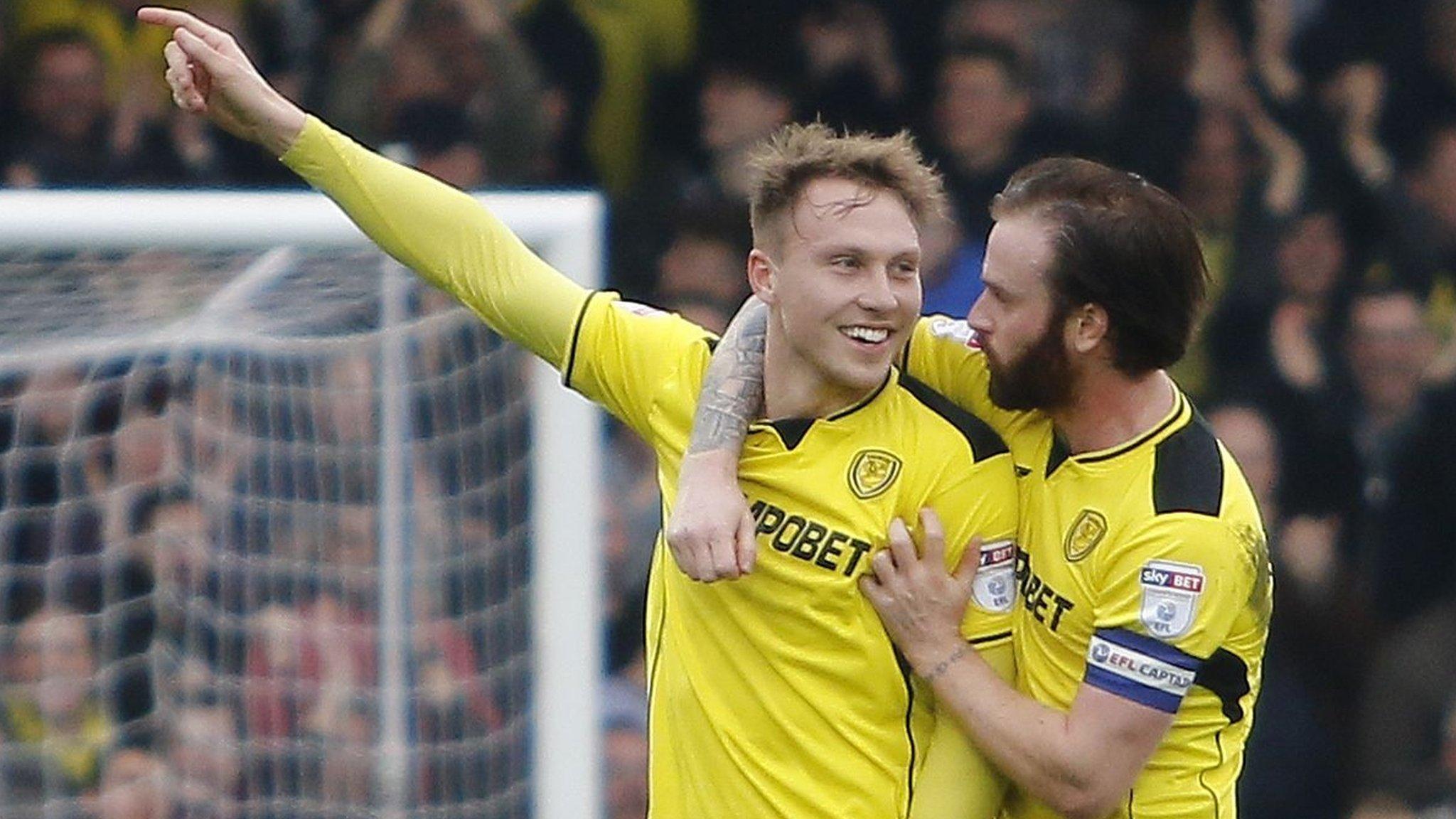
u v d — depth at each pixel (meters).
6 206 16.94
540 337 13.46
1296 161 28.92
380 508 19.44
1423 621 24.33
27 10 26.81
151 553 19.77
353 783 19.52
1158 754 12.98
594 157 28.25
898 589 12.73
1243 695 13.11
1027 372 12.72
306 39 27.78
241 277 18.47
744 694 12.95
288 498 19.50
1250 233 28.25
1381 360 26.72
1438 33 30.27
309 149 13.33
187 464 19.73
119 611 19.77
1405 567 26.12
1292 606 24.12
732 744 12.97
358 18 27.75
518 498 19.39
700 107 28.59
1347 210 29.06
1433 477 26.28
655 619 13.53
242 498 19.59
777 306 12.75
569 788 18.38
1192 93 29.16
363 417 19.31
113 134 26.41
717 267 26.70
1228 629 12.70
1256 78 29.42
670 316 13.56
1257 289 27.83
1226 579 12.56
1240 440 25.62
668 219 27.36
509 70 27.19
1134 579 12.55
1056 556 12.85
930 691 13.05
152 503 19.77
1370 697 24.00
